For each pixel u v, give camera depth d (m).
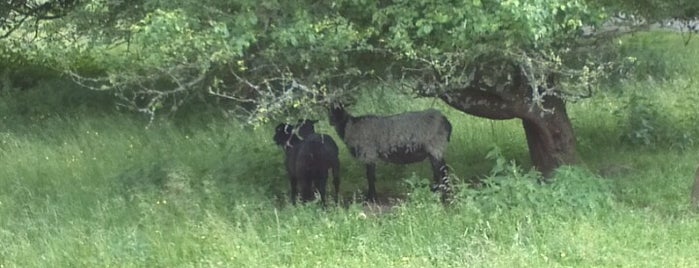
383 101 10.06
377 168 9.52
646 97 11.49
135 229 7.14
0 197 8.59
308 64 6.82
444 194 8.02
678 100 11.98
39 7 12.28
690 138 10.16
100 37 7.91
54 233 7.36
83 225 7.45
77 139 11.04
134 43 7.16
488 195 7.30
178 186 7.92
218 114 11.70
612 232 6.79
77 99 13.38
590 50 7.57
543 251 6.50
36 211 8.01
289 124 8.23
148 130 11.23
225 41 6.33
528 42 6.62
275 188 8.66
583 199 7.20
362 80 7.50
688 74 14.27
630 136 10.25
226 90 8.65
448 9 6.34
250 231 6.89
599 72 7.23
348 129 8.16
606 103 11.66
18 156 10.33
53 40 10.36
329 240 6.79
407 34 6.54
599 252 6.42
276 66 6.83
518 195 7.14
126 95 12.66
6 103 13.09
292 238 6.83
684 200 7.72
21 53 14.90
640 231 6.83
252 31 6.45
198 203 7.64
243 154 9.43
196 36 6.32
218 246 6.78
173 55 6.54
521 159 9.77
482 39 6.63
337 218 7.20
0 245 7.05
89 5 7.11
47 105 13.11
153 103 7.10
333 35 6.52
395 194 8.84
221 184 8.27
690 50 15.82
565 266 6.29
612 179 8.48
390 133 8.12
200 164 9.33
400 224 7.00
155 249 6.84
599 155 9.85
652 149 10.12
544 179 8.53
